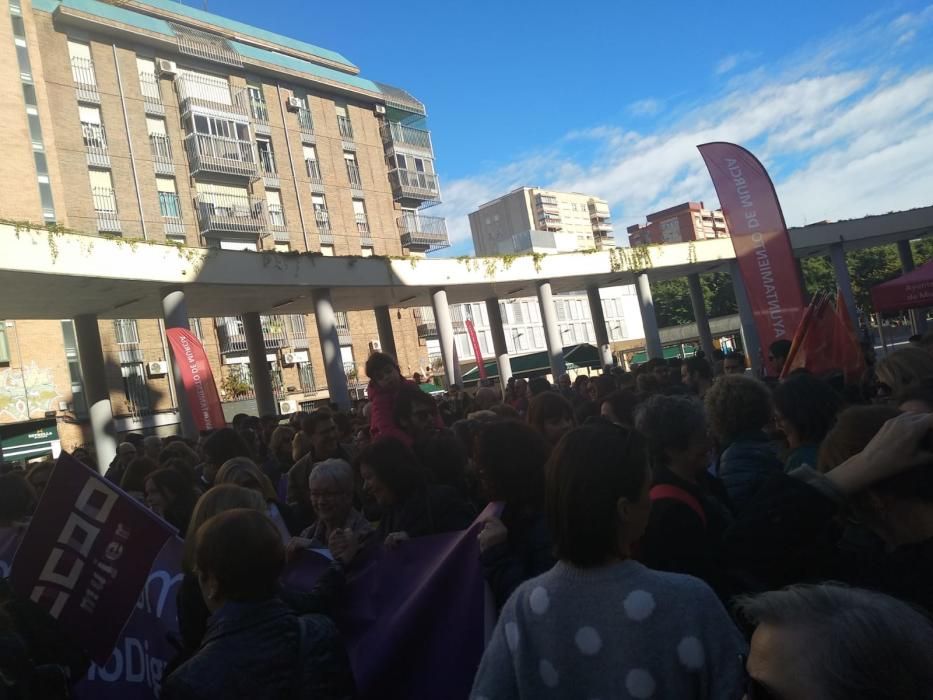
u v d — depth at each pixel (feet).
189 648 9.20
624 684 5.09
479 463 9.45
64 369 88.84
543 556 8.60
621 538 5.67
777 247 28.37
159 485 14.05
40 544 10.41
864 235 95.20
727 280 215.72
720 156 29.35
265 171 121.49
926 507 5.61
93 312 56.29
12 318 52.49
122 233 100.63
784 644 3.18
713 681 5.00
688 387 27.35
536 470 9.16
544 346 196.44
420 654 9.61
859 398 19.11
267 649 6.99
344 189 134.10
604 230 371.35
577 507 5.58
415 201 148.77
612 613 5.31
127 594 10.57
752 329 92.48
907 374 10.03
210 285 53.47
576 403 27.27
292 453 22.36
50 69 97.30
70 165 96.53
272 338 118.62
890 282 37.35
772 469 10.14
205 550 7.40
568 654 5.35
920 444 5.63
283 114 127.03
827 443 7.20
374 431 16.44
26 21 93.76
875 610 3.10
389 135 143.84
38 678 8.30
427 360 144.15
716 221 408.67
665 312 226.38
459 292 79.56
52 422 86.58
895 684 2.86
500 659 5.78
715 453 14.35
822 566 6.26
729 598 6.86
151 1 118.11
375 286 66.23
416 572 10.45
